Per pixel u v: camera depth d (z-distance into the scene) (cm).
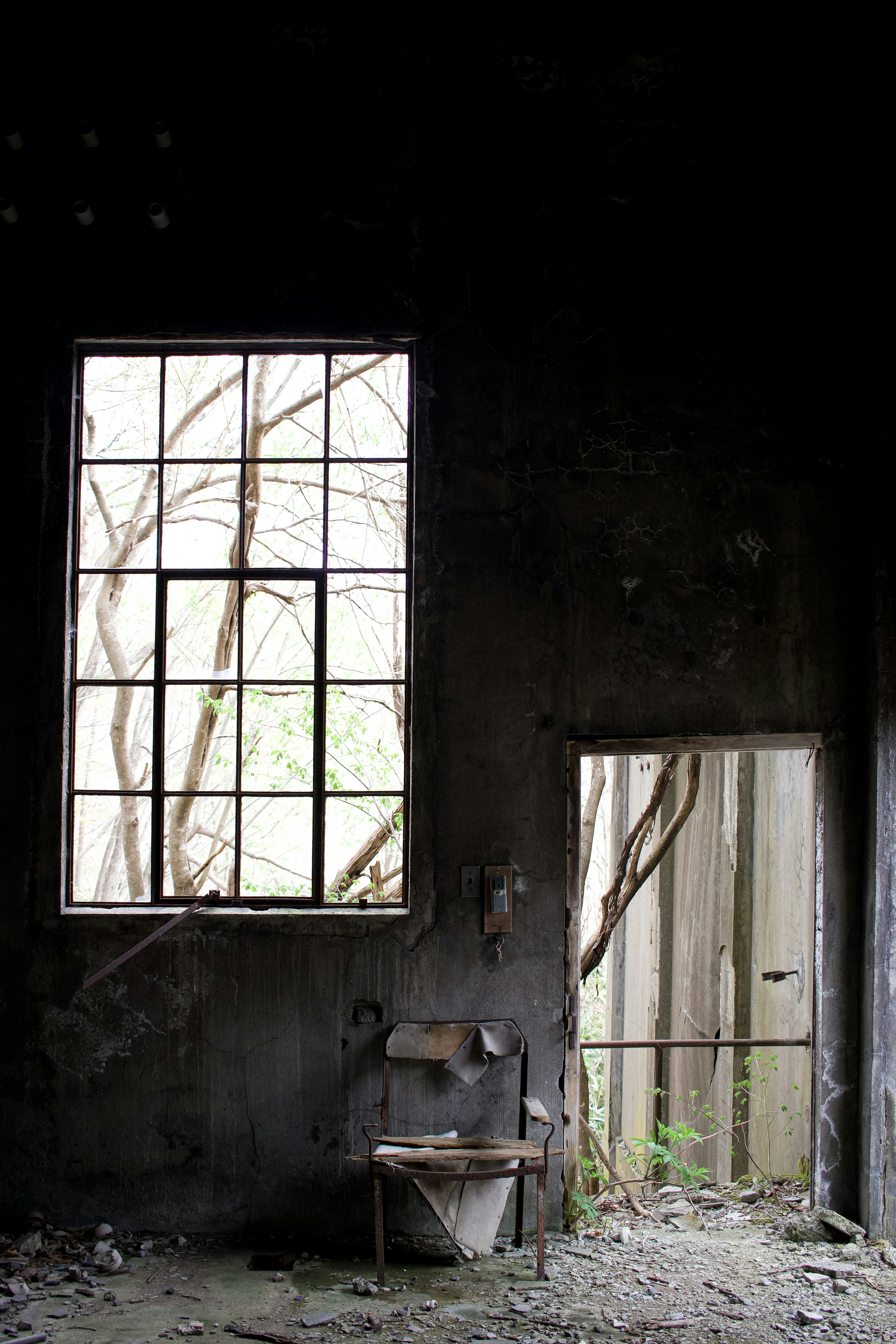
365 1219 389
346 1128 393
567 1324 314
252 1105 394
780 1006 614
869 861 400
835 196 414
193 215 414
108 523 746
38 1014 398
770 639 410
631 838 573
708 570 411
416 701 405
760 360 414
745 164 415
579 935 402
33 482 409
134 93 414
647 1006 863
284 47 411
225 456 757
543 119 414
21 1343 299
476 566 409
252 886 761
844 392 414
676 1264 363
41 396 411
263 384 743
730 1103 665
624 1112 933
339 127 414
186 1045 396
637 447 412
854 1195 399
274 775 710
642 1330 310
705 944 734
